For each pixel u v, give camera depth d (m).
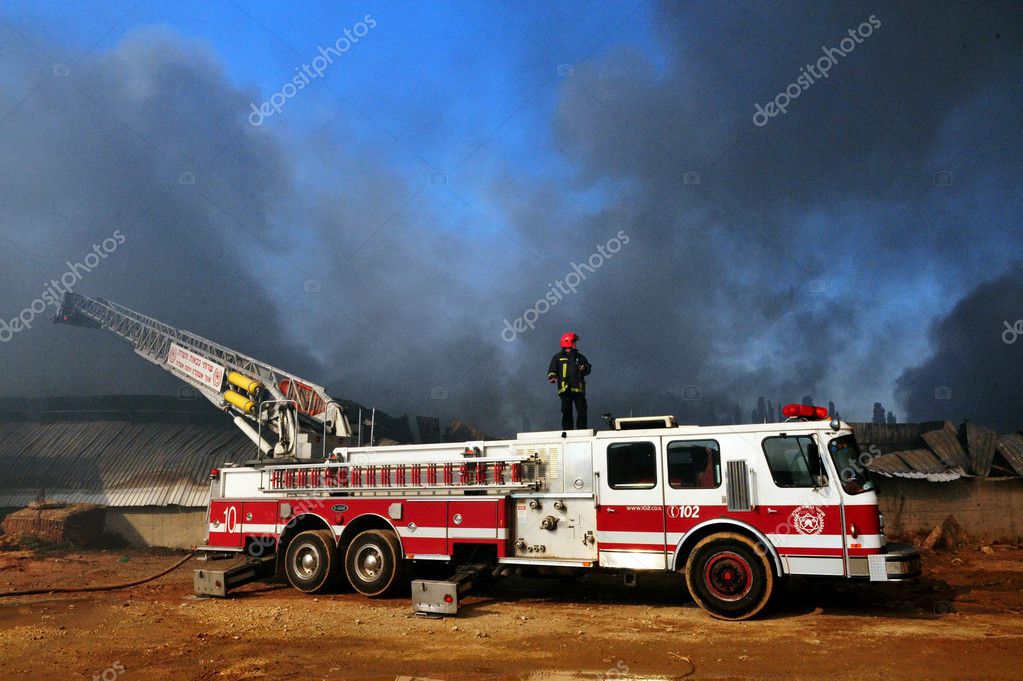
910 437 22.45
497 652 7.05
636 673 6.13
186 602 10.37
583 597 10.31
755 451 8.64
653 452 9.20
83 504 23.75
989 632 7.54
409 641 7.59
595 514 9.34
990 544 18.44
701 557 8.69
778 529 8.34
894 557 7.88
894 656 6.52
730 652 6.80
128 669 6.52
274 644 7.53
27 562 18.28
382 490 10.73
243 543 11.54
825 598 9.79
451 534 9.95
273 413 15.35
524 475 9.74
